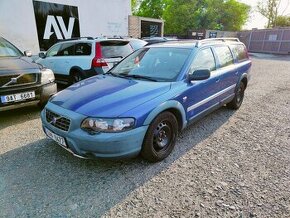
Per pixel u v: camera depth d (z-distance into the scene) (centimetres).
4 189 260
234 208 237
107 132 261
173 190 263
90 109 274
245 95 693
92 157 271
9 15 887
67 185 268
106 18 1230
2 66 439
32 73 455
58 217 224
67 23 1065
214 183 276
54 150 342
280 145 372
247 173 296
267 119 488
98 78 378
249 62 568
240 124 459
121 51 666
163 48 409
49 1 985
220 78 427
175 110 327
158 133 305
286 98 662
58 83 749
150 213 230
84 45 646
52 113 299
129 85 329
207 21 3419
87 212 231
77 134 267
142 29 1531
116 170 297
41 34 988
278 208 238
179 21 3350
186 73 352
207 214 229
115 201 245
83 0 1103
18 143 364
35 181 274
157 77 356
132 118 268
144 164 311
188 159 327
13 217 223
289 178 286
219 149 357
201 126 445
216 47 448
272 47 2688
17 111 512
